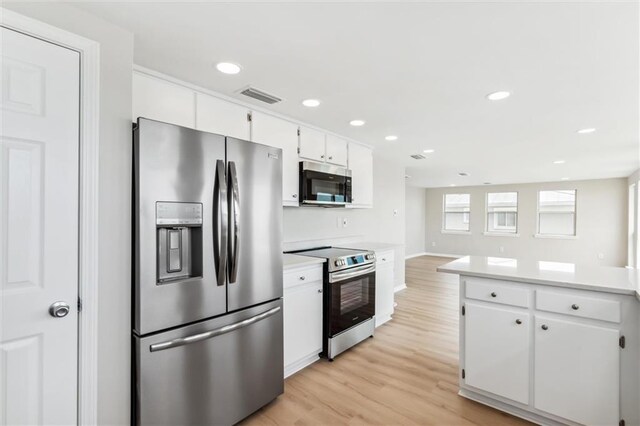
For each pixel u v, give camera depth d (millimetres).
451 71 1940
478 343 2064
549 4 1300
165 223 1542
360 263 3090
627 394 1622
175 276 1650
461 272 2113
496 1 1286
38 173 1259
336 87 2189
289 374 2475
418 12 1370
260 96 2354
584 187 7445
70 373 1326
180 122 2059
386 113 2742
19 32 1218
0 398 1181
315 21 1444
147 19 1431
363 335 3127
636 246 6000
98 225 1392
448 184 8758
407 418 1945
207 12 1380
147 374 1479
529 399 1879
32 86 1248
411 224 9211
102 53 1428
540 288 1849
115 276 1442
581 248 7473
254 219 1947
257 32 1536
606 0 1267
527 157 4699
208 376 1706
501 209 8602
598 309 1678
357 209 4426
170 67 1902
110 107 1446
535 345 1858
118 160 1460
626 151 4207
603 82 2062
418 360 2734
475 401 2119
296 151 2926
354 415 1976
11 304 1198
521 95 2305
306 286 2580
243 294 1875
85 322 1357
